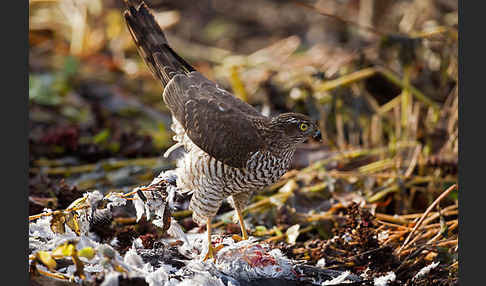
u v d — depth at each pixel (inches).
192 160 308.5
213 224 376.8
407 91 475.8
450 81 513.3
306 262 319.0
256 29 828.0
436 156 419.5
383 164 426.9
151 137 495.5
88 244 266.2
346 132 511.2
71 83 605.0
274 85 557.6
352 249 325.7
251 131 299.6
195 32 816.3
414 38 486.0
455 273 304.2
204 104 312.0
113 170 448.1
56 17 727.1
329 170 438.6
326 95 513.7
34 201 350.9
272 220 376.8
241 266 296.5
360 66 535.8
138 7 342.6
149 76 655.1
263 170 301.9
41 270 261.3
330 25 763.4
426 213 332.8
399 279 309.4
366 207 362.9
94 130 530.9
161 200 283.3
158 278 259.1
